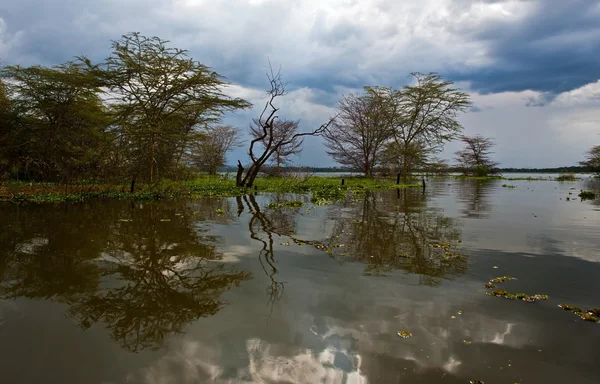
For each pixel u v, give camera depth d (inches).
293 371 98.6
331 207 472.4
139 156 613.0
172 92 641.6
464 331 121.5
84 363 103.7
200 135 725.9
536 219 365.1
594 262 205.2
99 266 197.6
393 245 248.8
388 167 1349.7
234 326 125.7
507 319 131.0
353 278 176.9
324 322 128.2
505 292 154.9
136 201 523.2
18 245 243.6
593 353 108.3
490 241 260.8
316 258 214.2
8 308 142.8
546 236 278.1
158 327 125.9
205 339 116.8
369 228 314.0
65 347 112.8
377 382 93.7
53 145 643.5
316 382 93.7
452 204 510.3
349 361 103.3
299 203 496.4
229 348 110.9
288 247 242.2
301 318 131.3
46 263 202.4
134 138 607.2
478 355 106.8
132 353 109.0
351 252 228.7
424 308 140.4
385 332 120.4
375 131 1296.8
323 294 155.6
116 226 314.8
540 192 755.4
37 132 669.3
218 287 165.0
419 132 1122.7
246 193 697.6
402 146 1144.8
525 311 137.8
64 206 454.3
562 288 163.5
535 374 98.1
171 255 220.1
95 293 158.4
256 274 183.8
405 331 120.9
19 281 174.1
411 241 261.6
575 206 482.3
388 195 669.9
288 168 1188.5
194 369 100.0
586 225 327.0
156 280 175.2
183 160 730.2
